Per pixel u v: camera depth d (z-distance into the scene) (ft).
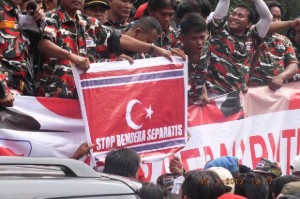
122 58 23.88
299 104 30.45
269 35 30.58
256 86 30.53
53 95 23.09
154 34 25.49
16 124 21.75
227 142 28.07
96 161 22.75
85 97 22.76
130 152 19.89
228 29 28.76
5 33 22.07
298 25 30.40
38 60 23.35
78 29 23.77
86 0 27.25
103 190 11.77
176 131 24.85
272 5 33.88
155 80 24.45
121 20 28.43
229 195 17.33
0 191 10.96
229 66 28.63
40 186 11.32
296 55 32.78
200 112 27.58
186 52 27.20
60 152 22.53
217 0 42.04
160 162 24.90
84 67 22.66
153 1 27.78
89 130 22.70
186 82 25.22
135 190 12.11
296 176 22.26
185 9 28.84
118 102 23.43
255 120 29.25
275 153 29.53
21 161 12.06
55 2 28.32
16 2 22.33
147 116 24.11
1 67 21.94
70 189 11.50
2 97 21.09
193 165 26.94
